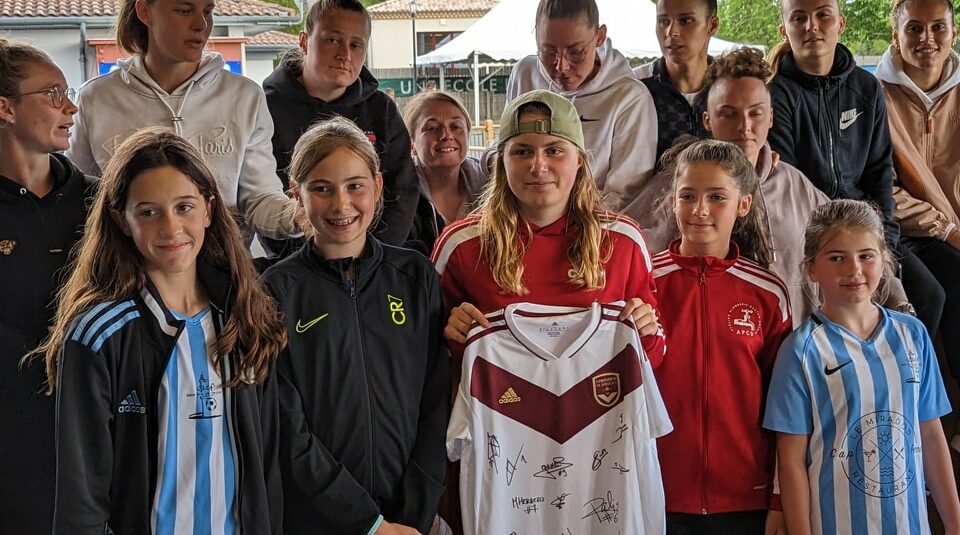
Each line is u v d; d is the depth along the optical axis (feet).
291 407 6.65
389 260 7.13
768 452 7.78
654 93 11.19
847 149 10.80
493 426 6.88
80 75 30.73
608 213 7.63
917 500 7.41
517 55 29.43
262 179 9.26
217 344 6.38
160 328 6.21
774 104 10.65
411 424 7.00
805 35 10.54
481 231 7.40
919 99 11.68
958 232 11.29
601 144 10.38
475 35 29.96
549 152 7.05
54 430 7.41
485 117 38.09
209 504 6.28
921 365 7.55
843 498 7.38
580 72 10.29
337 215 6.75
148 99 8.81
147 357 6.15
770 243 8.96
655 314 7.25
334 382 6.73
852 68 10.78
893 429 7.36
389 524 6.66
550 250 7.33
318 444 6.66
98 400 5.92
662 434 6.91
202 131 8.92
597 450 7.00
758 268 7.95
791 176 9.82
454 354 7.23
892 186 11.19
